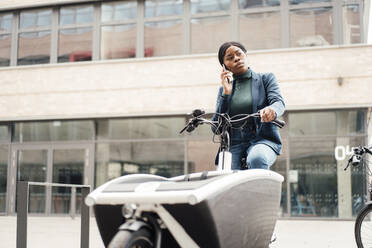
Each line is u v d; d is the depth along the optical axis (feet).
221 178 8.59
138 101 43.34
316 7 41.32
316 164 39.34
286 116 40.42
